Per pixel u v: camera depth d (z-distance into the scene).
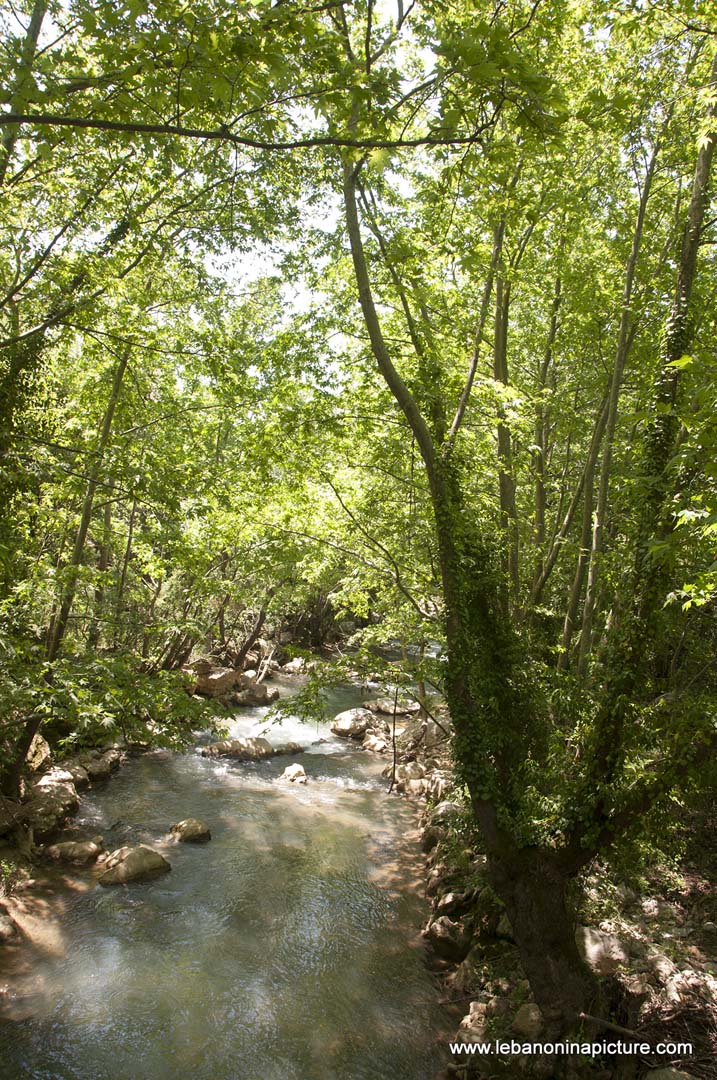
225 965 9.37
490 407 13.25
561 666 13.74
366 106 4.23
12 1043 7.62
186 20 3.51
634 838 8.90
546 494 20.67
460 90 4.05
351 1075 7.60
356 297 12.48
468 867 11.32
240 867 12.12
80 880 11.16
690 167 12.16
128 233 12.23
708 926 9.33
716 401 4.64
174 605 19.94
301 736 20.52
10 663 9.94
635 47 11.09
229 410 13.61
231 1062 7.66
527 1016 7.90
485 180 4.88
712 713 8.16
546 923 8.35
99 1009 8.30
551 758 9.91
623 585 9.32
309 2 4.18
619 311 12.92
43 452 10.24
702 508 6.82
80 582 12.91
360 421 12.48
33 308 11.35
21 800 12.81
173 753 17.92
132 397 13.64
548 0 7.89
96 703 10.12
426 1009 8.77
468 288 14.62
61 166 9.83
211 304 13.84
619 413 16.56
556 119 3.83
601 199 14.06
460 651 9.52
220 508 13.05
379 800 15.81
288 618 32.88
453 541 9.84
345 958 9.73
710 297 11.80
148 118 3.97
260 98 3.92
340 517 13.74
